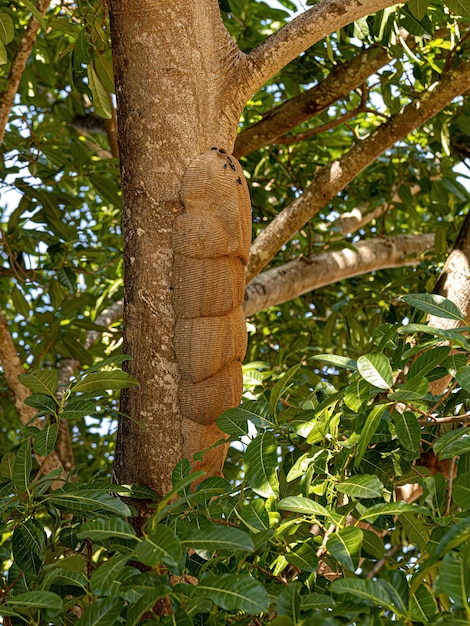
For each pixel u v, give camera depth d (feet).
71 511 6.56
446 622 4.31
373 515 5.38
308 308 16.94
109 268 15.48
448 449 5.33
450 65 11.51
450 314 6.29
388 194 15.14
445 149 12.89
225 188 7.03
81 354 13.55
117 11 7.21
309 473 6.21
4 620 5.86
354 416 6.81
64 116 16.31
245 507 5.76
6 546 14.67
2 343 11.87
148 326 6.97
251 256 11.94
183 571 5.90
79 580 5.62
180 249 6.93
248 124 15.55
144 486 6.80
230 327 7.02
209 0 7.47
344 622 4.73
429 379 6.47
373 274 16.76
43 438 6.61
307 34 7.60
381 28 10.20
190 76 7.18
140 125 7.09
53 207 12.71
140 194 7.07
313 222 15.21
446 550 4.44
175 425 6.93
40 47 13.48
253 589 4.57
